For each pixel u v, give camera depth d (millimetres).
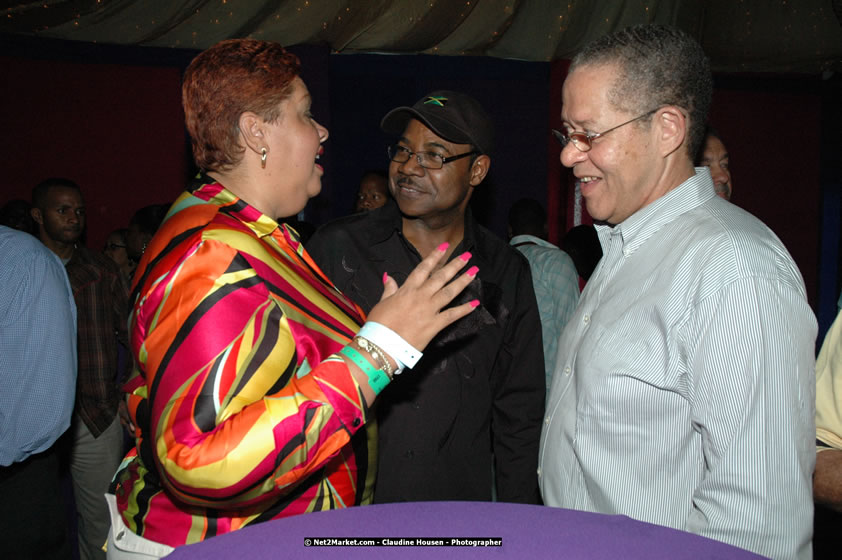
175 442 896
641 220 1305
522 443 1975
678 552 761
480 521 839
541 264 2594
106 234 5082
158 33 4715
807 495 1048
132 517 1106
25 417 1949
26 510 2051
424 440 1817
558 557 748
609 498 1224
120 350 3584
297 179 1223
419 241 1974
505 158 5836
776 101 6414
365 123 5879
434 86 5609
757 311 1056
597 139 1281
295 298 1081
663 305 1177
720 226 1180
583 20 5289
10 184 4789
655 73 1234
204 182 1181
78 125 4945
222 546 779
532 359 1995
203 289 958
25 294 1940
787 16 5367
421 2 4883
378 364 1013
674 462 1185
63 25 4520
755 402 1041
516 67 5664
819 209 6590
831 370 1288
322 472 1138
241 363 945
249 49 1152
